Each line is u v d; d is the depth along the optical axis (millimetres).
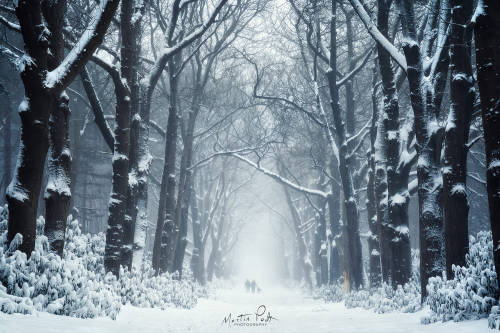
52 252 9758
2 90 24094
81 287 9438
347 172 21391
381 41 13227
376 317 12188
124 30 14016
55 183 10375
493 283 8711
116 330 8367
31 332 6434
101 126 14656
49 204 10281
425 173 12125
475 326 7762
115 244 13414
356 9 13672
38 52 8891
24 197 8758
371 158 20000
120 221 13523
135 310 12297
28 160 8828
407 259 14750
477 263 9672
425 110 12312
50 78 9008
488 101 8000
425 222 12016
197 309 16906
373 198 20141
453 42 10984
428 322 9445
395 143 14969
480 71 8086
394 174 14977
